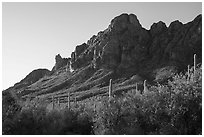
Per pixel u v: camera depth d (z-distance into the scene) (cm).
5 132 1845
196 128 1825
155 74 12481
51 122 2141
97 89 12156
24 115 2005
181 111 1850
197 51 13375
